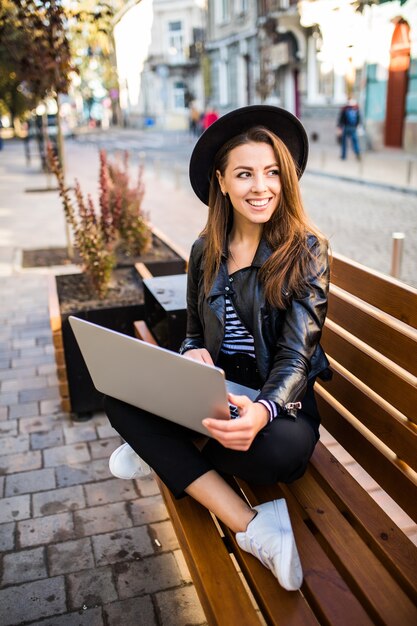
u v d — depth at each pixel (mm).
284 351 1755
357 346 2100
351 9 6938
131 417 1837
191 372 1538
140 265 4355
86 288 4000
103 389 1901
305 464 1803
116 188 5418
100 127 54375
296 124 1921
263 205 1860
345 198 11750
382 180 13195
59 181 4082
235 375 1963
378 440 2035
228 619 1465
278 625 1426
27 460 3094
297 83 23859
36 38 5387
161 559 2367
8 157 24969
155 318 3236
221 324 1915
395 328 1905
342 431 2189
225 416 1577
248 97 29234
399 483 1863
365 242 7988
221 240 1975
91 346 1806
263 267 1850
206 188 2094
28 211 11141
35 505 2727
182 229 9078
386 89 18000
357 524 1747
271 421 1698
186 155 22141
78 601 2174
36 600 2186
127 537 2498
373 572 1555
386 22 8977
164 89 41156
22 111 14883
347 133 17141
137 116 46094
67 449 3186
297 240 1853
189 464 1728
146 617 2096
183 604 2145
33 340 4762
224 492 1699
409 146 17547
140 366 1671
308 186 13570
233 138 1888
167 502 2049
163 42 39688
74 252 7566
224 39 30266
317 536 1768
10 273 6727
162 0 38438
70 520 2617
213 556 1645
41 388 3910
